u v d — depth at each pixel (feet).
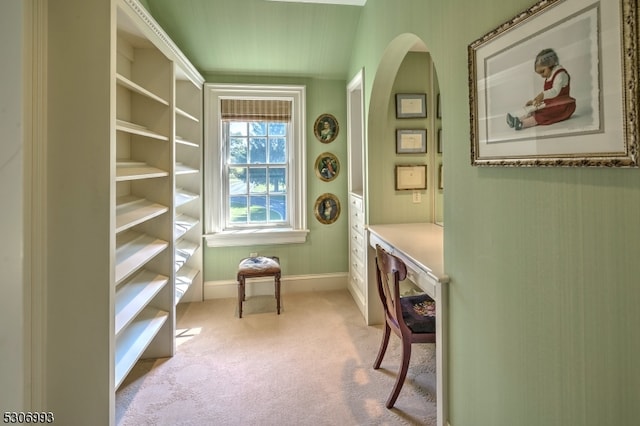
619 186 2.66
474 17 4.46
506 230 3.95
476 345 4.58
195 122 11.13
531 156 3.49
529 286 3.61
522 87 3.59
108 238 5.23
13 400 4.63
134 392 6.68
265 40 10.49
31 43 4.74
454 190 5.07
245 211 12.23
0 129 4.51
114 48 5.30
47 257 5.10
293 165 12.16
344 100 12.23
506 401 4.00
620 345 2.69
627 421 2.64
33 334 4.86
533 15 3.39
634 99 2.49
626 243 2.62
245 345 8.54
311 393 6.63
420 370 7.38
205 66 11.17
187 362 7.77
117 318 5.91
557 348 3.27
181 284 9.86
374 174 9.62
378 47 8.41
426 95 9.81
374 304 9.68
